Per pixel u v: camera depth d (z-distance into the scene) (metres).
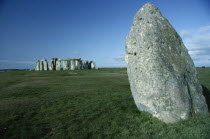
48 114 13.16
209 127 9.41
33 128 10.68
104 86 27.36
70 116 12.51
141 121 11.14
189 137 8.72
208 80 27.09
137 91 12.74
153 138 9.02
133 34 13.58
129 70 13.89
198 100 11.50
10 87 27.78
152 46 11.99
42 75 51.28
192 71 12.45
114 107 14.37
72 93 21.52
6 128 10.73
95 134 9.73
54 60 92.94
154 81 11.39
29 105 15.76
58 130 10.35
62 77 44.06
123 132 9.80
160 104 11.05
